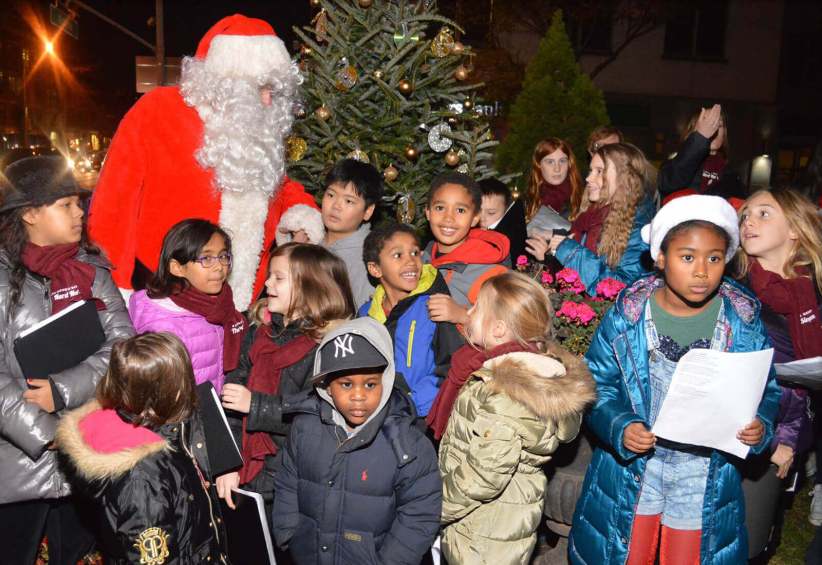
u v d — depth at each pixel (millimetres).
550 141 5598
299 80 4125
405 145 4609
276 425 2891
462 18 17781
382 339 2527
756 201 3193
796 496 4668
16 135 32875
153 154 3824
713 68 23984
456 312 3084
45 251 2811
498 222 4887
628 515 2723
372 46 4641
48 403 2662
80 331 2746
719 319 2676
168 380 2361
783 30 24141
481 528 2660
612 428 2641
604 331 2787
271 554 2557
